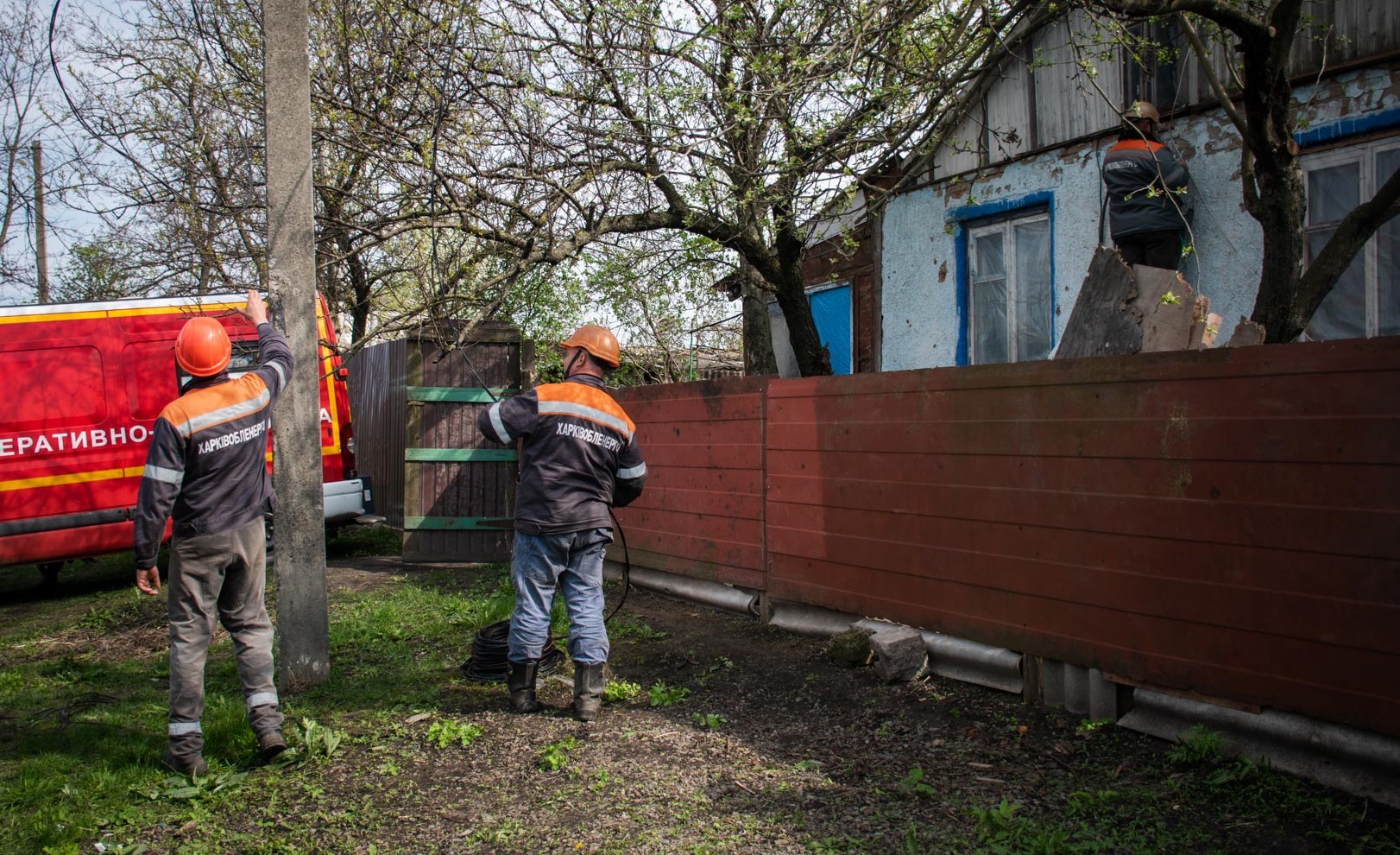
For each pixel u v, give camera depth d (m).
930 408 4.90
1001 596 4.52
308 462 5.14
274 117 4.96
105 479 8.77
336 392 9.70
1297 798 3.23
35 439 8.52
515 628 4.68
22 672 5.86
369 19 6.98
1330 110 6.43
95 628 7.34
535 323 12.02
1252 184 5.72
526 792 3.68
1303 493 3.32
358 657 5.79
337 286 9.45
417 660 5.69
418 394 9.23
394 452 11.51
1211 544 3.62
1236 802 3.26
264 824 3.50
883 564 5.24
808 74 6.80
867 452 5.32
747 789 3.62
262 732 4.05
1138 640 3.89
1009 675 4.53
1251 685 3.49
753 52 7.29
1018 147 8.62
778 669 5.23
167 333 9.05
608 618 6.66
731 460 6.55
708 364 16.06
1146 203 6.76
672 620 6.60
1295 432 3.35
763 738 4.20
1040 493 4.31
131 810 3.62
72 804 3.66
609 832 3.29
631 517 7.86
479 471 9.44
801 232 8.35
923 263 9.77
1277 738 3.42
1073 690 4.24
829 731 4.24
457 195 7.16
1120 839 3.05
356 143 6.93
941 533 4.85
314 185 7.02
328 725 4.55
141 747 4.25
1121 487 3.95
